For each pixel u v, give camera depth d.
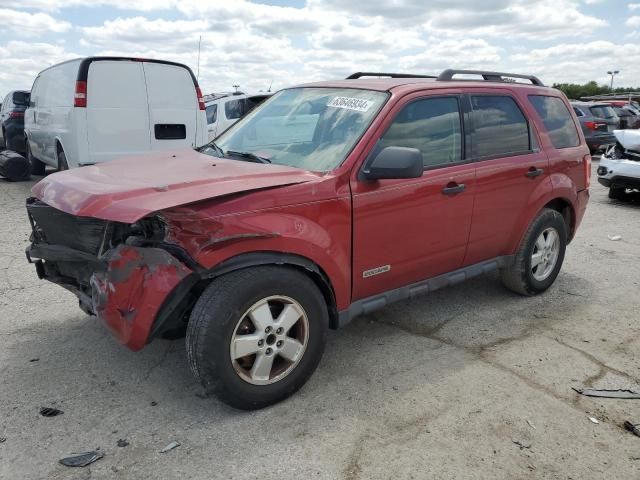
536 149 4.83
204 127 9.18
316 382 3.56
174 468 2.74
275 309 3.29
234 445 2.92
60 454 2.82
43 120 9.93
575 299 5.12
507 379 3.64
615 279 5.72
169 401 3.32
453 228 4.15
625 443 3.00
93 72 8.12
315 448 2.90
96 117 8.20
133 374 3.62
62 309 4.64
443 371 3.73
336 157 3.57
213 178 3.20
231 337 3.02
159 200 2.86
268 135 4.14
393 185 3.67
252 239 3.04
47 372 3.62
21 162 11.18
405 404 3.32
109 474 2.69
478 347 4.11
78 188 3.20
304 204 3.26
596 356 4.00
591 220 8.68
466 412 3.25
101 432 3.01
